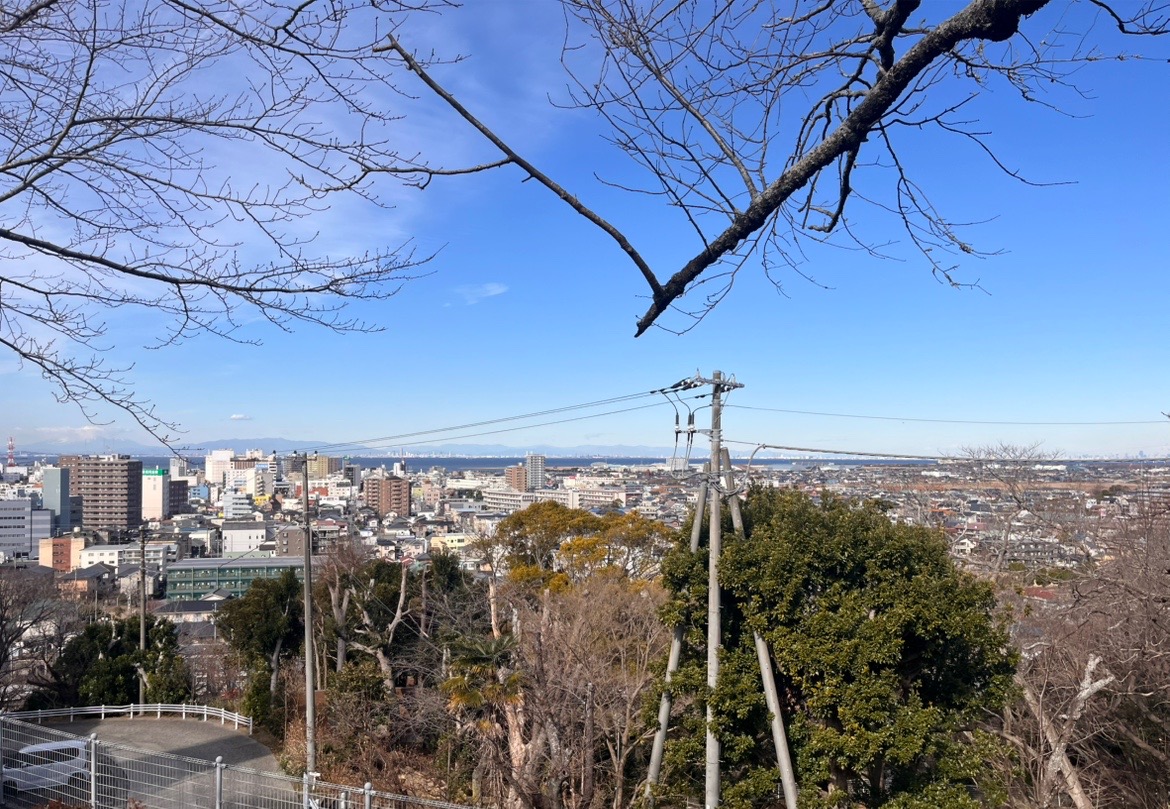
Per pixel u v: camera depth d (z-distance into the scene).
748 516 13.41
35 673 28.75
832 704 10.55
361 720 18.20
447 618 24.22
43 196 3.99
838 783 11.26
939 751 10.43
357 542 39.84
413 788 16.11
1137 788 12.91
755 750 11.76
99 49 3.68
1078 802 11.26
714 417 12.34
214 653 33.72
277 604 29.20
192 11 3.51
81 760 13.16
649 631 19.41
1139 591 12.55
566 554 27.19
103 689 25.08
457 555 32.91
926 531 11.82
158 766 13.16
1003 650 13.28
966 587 11.12
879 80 2.32
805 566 11.12
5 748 13.76
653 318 2.76
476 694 13.40
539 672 13.91
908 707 10.31
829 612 10.74
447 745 17.41
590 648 17.11
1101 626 13.83
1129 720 13.55
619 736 15.66
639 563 26.88
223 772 13.77
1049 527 17.84
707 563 12.41
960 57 2.50
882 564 11.14
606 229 2.57
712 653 11.52
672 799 12.96
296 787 13.96
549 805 13.39
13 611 30.06
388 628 25.42
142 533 27.33
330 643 28.56
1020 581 17.75
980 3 2.03
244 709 22.84
